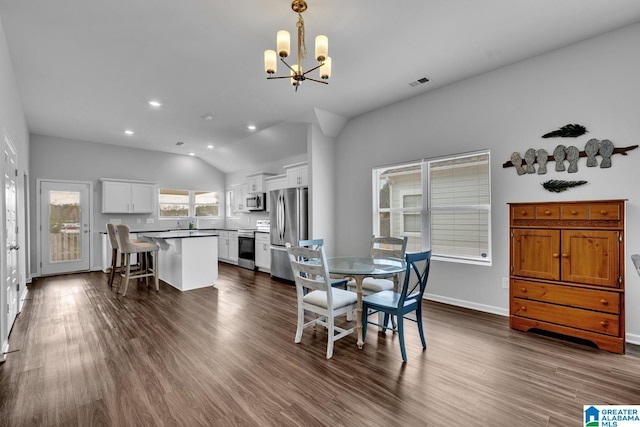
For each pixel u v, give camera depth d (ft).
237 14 7.81
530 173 10.27
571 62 9.46
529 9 7.72
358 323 8.72
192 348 8.63
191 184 25.89
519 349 8.40
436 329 9.88
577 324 8.60
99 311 11.95
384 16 7.93
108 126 17.46
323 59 6.86
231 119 16.29
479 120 11.46
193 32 8.58
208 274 16.12
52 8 7.48
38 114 15.25
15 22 8.00
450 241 12.59
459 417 5.66
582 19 8.18
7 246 9.35
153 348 8.63
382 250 11.76
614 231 8.01
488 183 11.51
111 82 11.71
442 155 12.50
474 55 10.02
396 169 14.47
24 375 7.16
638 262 5.46
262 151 21.71
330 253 16.57
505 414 5.74
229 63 10.36
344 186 16.46
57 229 19.62
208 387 6.68
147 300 13.51
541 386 6.63
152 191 22.99
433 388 6.60
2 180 8.23
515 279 9.76
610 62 8.81
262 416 5.72
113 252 16.25
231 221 27.30
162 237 15.05
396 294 9.11
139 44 9.15
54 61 10.08
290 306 12.64
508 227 10.81
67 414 5.77
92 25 8.20
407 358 7.95
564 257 8.79
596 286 8.29
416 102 13.35
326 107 14.64
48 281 17.44
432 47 9.50
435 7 7.59
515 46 9.51
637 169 8.43
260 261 20.43
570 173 9.49
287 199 17.47
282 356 8.14
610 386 6.60
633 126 8.48
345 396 6.33
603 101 8.93
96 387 6.68
